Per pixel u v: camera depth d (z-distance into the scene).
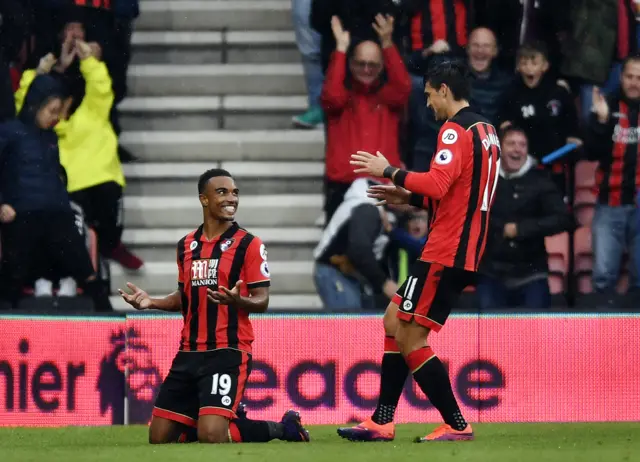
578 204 33.09
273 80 37.47
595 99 32.38
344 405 27.56
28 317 27.77
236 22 38.25
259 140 36.47
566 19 33.53
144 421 27.66
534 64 32.47
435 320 19.56
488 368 27.83
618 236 32.12
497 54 33.84
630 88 32.06
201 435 19.67
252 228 35.44
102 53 34.06
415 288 19.58
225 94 37.53
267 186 36.12
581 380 27.98
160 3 38.19
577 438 21.47
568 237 33.00
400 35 33.94
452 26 33.94
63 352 27.73
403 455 16.77
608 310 28.12
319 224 35.38
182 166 36.22
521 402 27.84
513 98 32.72
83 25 33.62
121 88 34.97
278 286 34.69
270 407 27.52
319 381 27.62
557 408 27.89
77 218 32.31
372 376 27.62
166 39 38.03
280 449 17.94
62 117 32.84
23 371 27.70
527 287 31.05
